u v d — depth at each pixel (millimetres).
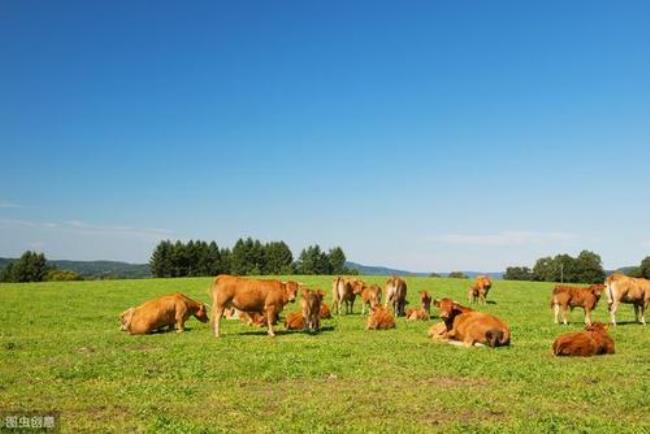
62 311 31828
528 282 66062
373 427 9875
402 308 30078
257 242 131250
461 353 16766
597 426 9953
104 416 10602
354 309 33781
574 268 120375
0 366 14938
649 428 9844
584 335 16781
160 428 9766
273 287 21156
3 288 51062
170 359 15633
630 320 27797
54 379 13398
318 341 19328
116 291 47781
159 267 122000
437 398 11688
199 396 11922
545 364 15133
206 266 124875
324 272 135250
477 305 36812
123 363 15125
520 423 10070
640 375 13836
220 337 20516
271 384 12992
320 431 9641
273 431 9688
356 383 13055
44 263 121250
